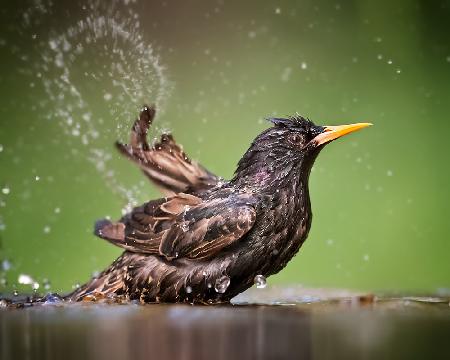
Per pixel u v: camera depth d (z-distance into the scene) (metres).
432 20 16.02
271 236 8.92
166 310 7.86
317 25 16.41
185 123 15.40
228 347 5.79
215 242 8.72
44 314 7.46
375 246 13.94
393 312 7.53
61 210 13.73
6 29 14.86
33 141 14.27
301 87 15.98
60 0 14.10
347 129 9.23
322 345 5.83
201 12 16.58
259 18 16.58
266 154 9.21
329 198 14.31
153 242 8.96
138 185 11.58
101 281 9.13
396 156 14.95
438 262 13.73
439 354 5.50
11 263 13.02
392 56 15.95
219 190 9.27
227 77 16.19
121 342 5.99
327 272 13.61
